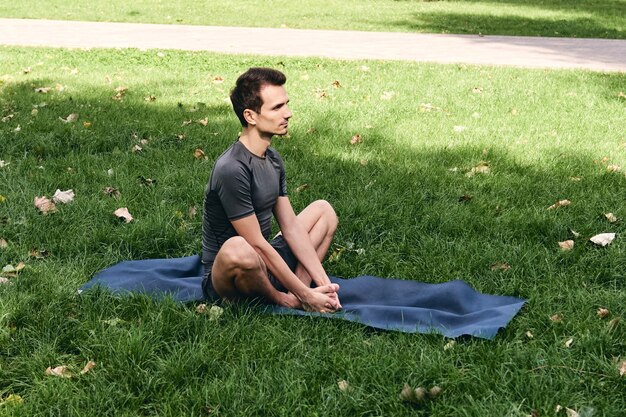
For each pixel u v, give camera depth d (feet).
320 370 10.73
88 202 17.22
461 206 17.49
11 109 26.32
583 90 31.09
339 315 12.19
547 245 15.67
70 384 10.34
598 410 9.84
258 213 12.51
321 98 28.86
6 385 10.62
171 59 37.99
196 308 12.38
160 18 57.06
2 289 13.05
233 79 32.99
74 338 11.69
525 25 55.01
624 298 12.98
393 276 14.29
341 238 15.88
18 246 15.01
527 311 12.67
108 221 16.48
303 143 22.68
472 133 24.06
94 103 27.53
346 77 33.45
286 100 11.99
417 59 38.78
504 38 48.16
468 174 19.95
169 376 10.57
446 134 23.91
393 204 17.49
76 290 13.07
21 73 33.50
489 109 27.53
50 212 16.74
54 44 43.01
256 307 12.42
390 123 25.18
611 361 10.90
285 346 11.37
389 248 15.39
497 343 11.32
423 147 22.43
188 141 22.68
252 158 12.21
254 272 11.88
